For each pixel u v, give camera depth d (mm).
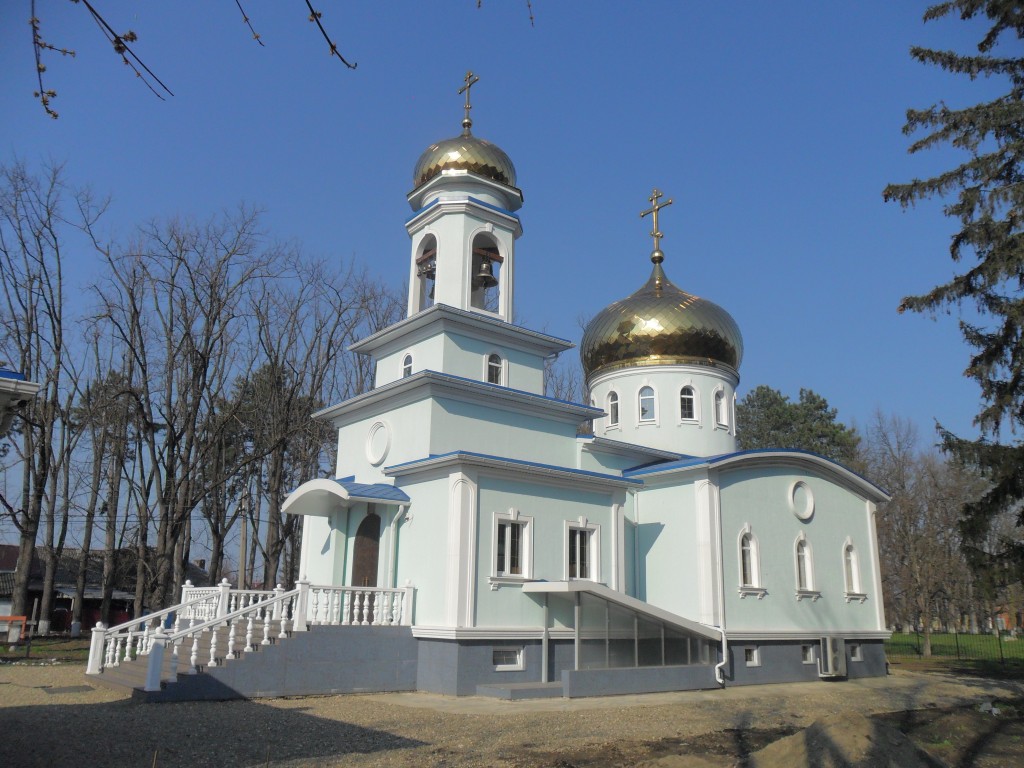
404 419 24516
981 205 21359
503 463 21562
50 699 17484
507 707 18125
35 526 39031
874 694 22938
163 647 17406
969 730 16672
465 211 26984
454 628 19844
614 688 20906
